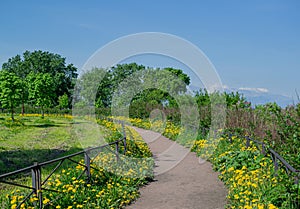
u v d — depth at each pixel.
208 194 7.73
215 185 8.62
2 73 30.91
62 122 33.66
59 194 6.32
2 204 5.88
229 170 8.45
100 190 7.26
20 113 47.47
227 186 8.13
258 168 8.03
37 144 17.08
